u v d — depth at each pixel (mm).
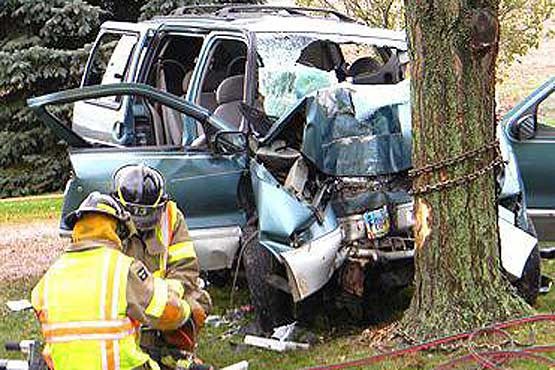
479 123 5973
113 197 4293
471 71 5926
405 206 6598
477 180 6000
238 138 6883
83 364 3729
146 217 4387
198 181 6789
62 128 7090
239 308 7578
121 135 7801
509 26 15930
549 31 17203
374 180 6574
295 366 6035
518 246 6684
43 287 3850
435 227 6023
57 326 3770
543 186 8172
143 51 8305
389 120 6602
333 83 7680
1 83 18125
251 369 6059
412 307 6180
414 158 6094
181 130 7684
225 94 7746
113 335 3750
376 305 7121
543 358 5422
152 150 6781
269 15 8930
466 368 5430
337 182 6551
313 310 6875
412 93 6070
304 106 6477
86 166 6699
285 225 6250
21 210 16078
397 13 16281
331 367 5625
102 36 9398
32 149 18672
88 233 3908
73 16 18203
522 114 8234
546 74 22688
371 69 8633
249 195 6945
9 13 18469
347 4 16328
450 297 6008
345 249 6461
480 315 5965
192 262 4531
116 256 3855
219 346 6586
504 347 5734
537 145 8156
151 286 3883
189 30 8062
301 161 6512
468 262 6008
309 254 6223
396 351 5770
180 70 8539
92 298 3762
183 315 3977
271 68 7590
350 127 6535
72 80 18672
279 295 6672
